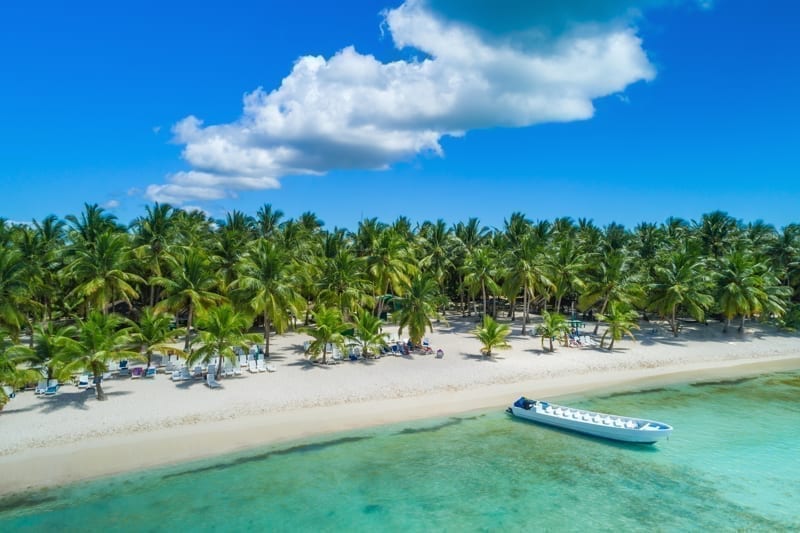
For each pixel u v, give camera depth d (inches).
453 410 1357.0
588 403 1461.6
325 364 1642.5
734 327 2598.4
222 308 1430.9
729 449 1157.7
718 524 860.6
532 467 1055.6
